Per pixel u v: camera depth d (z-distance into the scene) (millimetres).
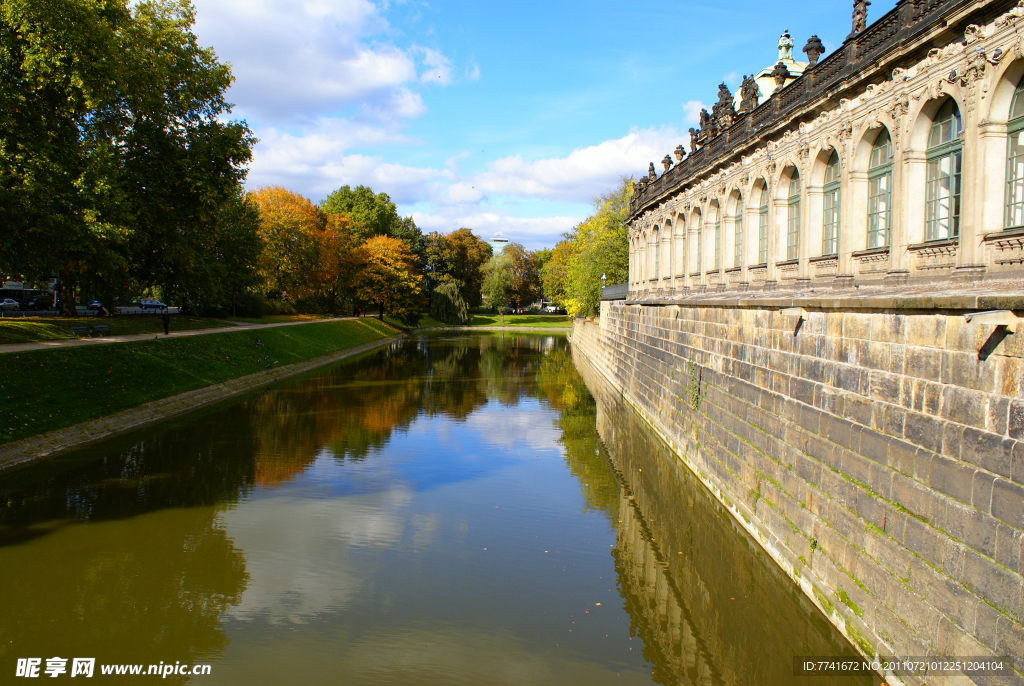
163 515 16656
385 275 96375
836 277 15758
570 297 85312
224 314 65062
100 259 29766
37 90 26812
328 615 11727
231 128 38062
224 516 16734
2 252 26703
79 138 31594
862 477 10273
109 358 29688
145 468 20719
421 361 59094
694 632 11227
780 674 9883
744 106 23156
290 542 15133
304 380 43438
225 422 28266
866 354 10352
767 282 19953
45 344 29734
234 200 50688
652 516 17047
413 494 18938
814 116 17141
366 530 16016
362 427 28328
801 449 12570
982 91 10930
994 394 7492
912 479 8969
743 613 11797
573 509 17688
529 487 19734
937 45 12156
